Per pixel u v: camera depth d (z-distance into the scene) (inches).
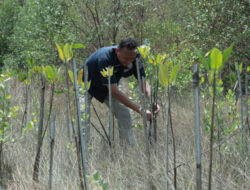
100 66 130.8
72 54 78.1
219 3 249.6
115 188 103.0
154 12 325.1
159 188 101.7
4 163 120.0
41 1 302.8
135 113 177.5
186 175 107.1
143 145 141.4
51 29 296.5
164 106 180.1
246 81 117.3
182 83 224.4
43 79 94.6
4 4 543.5
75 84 77.5
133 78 165.0
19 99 209.5
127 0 296.8
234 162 117.6
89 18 319.3
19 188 105.1
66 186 103.9
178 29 303.9
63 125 167.2
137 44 129.3
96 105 226.2
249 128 120.7
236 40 260.2
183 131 161.3
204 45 265.7
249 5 263.0
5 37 509.7
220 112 111.1
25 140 135.2
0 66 498.0
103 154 135.0
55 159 120.5
